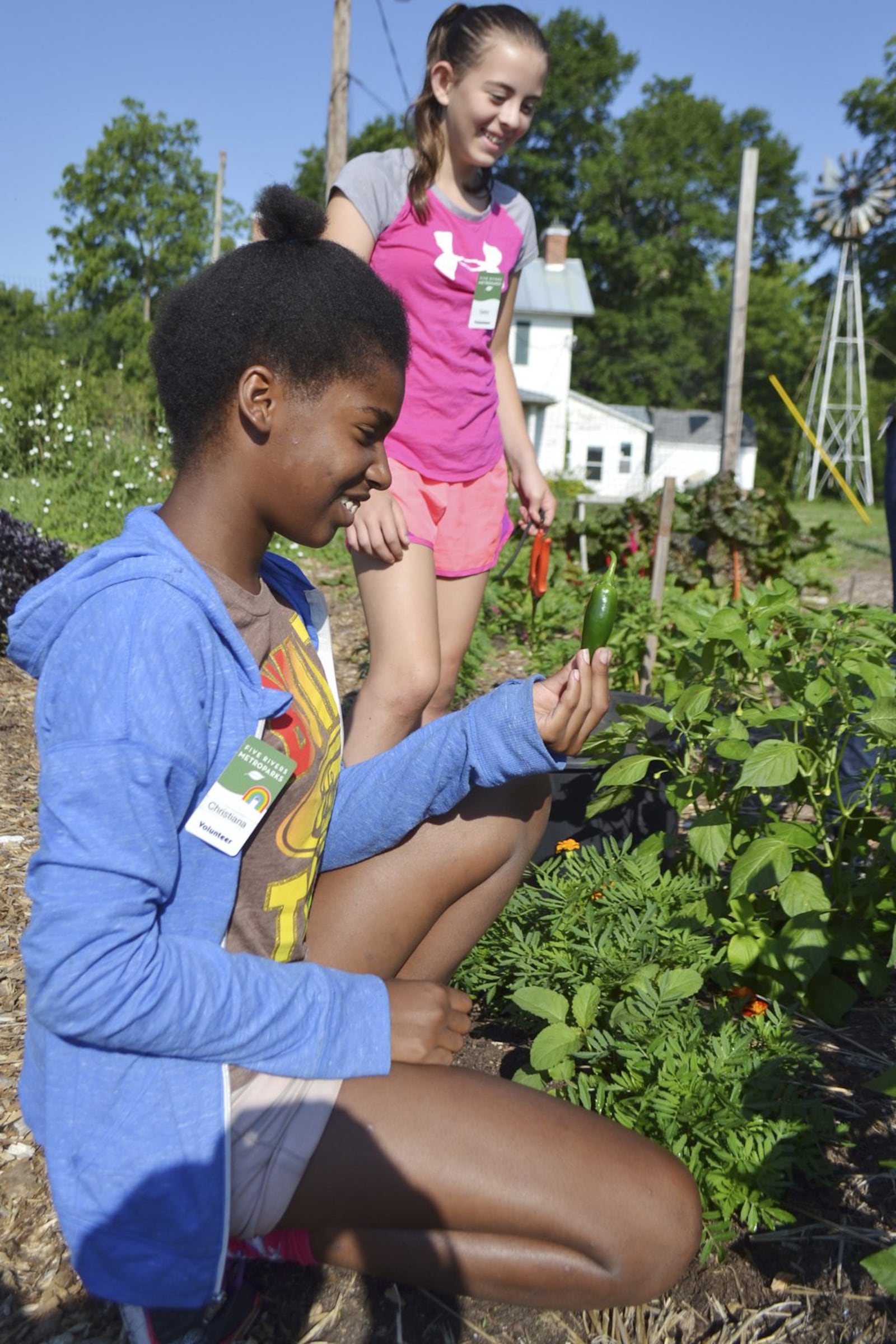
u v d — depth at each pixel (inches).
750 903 103.6
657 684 206.1
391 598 107.3
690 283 1852.9
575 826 123.0
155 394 500.7
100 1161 55.2
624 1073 84.4
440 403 111.0
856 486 1386.6
